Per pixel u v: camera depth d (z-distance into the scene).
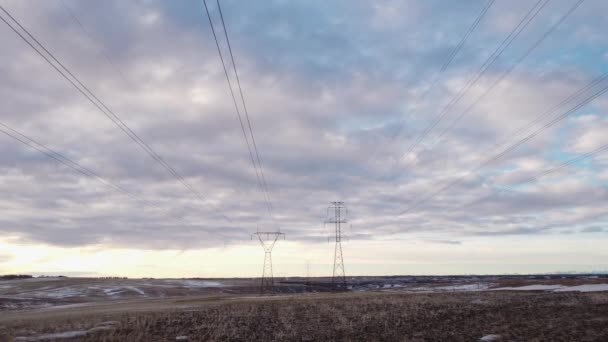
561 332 29.47
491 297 65.25
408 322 41.03
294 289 184.50
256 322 46.59
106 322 47.28
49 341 35.16
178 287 178.12
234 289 182.25
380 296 83.81
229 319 49.59
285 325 42.34
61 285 177.50
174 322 47.22
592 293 62.81
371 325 40.12
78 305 101.44
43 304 113.12
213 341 34.53
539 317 38.28
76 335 37.91
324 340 33.31
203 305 75.50
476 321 38.94
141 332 39.16
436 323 39.31
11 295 135.00
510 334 30.19
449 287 133.50
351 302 68.69
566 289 81.31
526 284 107.50
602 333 28.09
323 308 59.56
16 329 43.09
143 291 159.88
